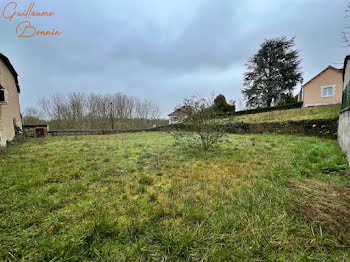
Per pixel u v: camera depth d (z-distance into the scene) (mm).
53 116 18281
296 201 1902
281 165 3223
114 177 2838
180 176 2824
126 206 1867
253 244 1281
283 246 1271
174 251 1211
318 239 1328
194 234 1361
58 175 2904
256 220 1541
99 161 3941
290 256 1188
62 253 1180
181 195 2086
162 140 7855
